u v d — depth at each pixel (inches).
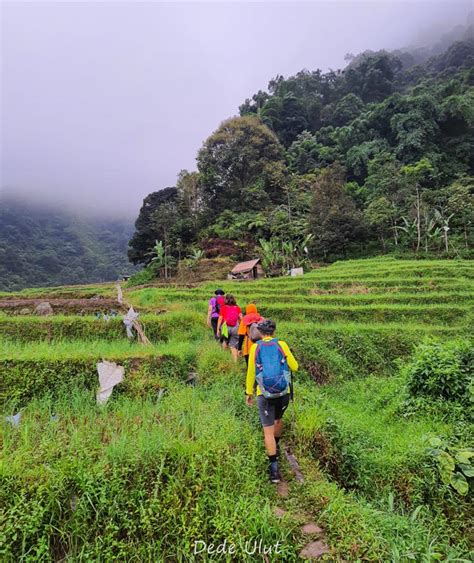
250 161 2079.2
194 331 443.5
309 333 453.1
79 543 124.4
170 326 451.8
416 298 652.7
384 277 917.2
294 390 265.6
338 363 408.5
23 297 746.8
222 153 2096.5
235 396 242.4
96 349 318.0
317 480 166.7
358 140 2460.6
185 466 149.6
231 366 300.2
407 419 259.1
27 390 246.2
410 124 2175.2
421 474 180.4
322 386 370.6
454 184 1711.4
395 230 1579.7
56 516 127.3
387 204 1630.2
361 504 154.4
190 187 2046.0
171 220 1872.5
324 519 139.1
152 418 191.8
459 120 2251.5
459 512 164.6
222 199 2075.5
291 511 143.3
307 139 2659.9
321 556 123.0
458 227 1555.1
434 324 551.8
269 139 2190.0
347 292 789.9
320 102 3240.7
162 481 143.3
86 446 152.2
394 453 195.5
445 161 2111.2
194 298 719.7
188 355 309.7
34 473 133.0
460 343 298.5
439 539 148.7
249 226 1766.7
